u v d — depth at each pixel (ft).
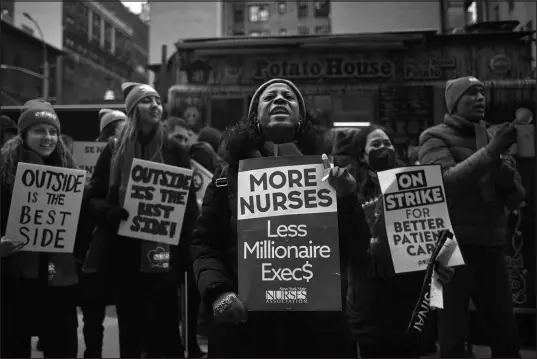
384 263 8.27
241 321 5.46
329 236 5.37
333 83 18.21
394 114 17.87
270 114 5.90
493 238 8.77
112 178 9.35
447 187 8.69
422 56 17.98
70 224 8.42
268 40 18.33
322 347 5.51
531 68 17.47
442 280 7.52
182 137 16.19
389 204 8.46
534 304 13.24
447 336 8.64
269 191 5.60
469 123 9.33
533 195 13.01
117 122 13.73
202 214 6.01
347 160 9.58
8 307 8.01
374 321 8.32
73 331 8.60
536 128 12.52
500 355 8.64
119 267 9.21
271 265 5.43
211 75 18.86
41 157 8.68
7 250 7.67
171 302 10.16
